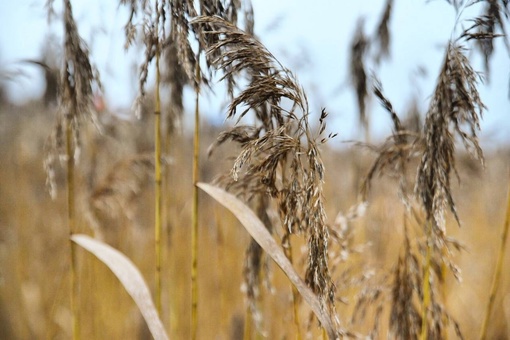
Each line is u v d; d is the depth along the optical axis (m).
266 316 2.70
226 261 3.26
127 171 2.70
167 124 2.32
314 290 1.52
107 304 3.20
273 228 1.92
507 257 3.39
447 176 1.56
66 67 1.78
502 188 4.14
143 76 1.68
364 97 2.71
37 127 4.08
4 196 4.18
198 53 1.64
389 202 2.63
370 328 2.39
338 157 3.40
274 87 1.46
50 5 1.86
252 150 1.46
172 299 2.77
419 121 2.82
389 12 2.63
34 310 3.69
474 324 3.00
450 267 1.71
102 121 2.86
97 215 2.83
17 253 3.92
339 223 2.04
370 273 1.94
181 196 3.47
